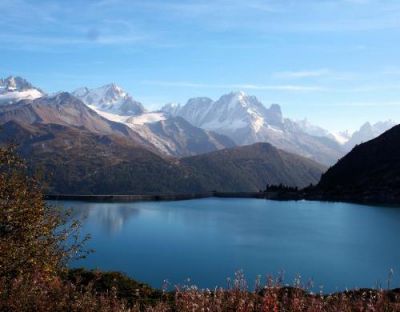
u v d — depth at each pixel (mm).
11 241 16391
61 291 15078
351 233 142750
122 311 14492
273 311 12727
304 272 88688
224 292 14109
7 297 13680
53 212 19344
